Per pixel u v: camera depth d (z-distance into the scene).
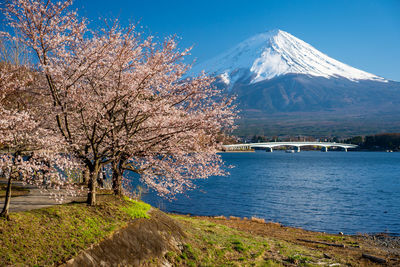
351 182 66.50
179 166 14.93
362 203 40.66
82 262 8.99
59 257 8.73
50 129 12.02
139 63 12.73
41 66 10.22
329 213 34.22
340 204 39.75
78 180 18.41
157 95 13.59
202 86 13.98
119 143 12.04
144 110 11.89
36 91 11.68
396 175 83.44
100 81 12.03
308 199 43.22
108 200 13.27
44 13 10.00
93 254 9.50
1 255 7.86
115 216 12.02
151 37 12.81
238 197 43.81
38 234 9.16
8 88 10.62
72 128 13.01
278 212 34.53
